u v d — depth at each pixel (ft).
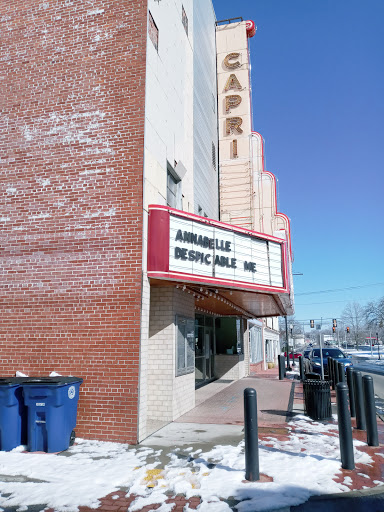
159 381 29.91
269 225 71.51
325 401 30.01
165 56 33.78
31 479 17.52
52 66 29.94
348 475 17.80
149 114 28.35
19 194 28.58
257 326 83.76
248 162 74.23
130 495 15.85
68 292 26.27
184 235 28.22
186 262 27.99
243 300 42.60
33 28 31.09
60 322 26.03
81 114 28.53
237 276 31.96
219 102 77.87
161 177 30.42
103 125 27.94
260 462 19.36
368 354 241.76
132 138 27.22
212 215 61.72
